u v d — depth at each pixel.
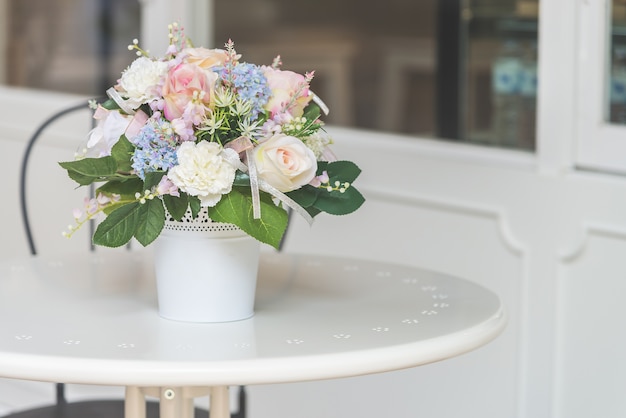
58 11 3.78
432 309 1.73
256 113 1.57
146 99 1.58
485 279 2.63
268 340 1.54
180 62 1.59
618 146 2.44
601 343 2.46
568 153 2.50
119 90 1.64
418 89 4.01
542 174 2.51
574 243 2.47
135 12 3.59
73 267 2.03
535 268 2.54
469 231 2.65
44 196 3.54
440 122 3.02
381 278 1.97
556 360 2.53
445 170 2.68
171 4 3.40
